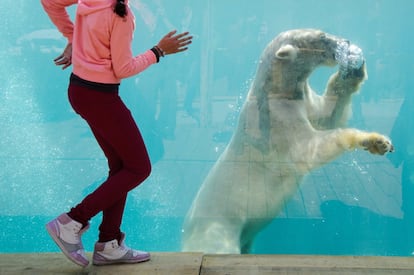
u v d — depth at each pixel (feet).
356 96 12.79
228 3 12.77
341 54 12.42
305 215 12.74
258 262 7.45
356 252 12.52
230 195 12.87
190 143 13.09
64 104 13.20
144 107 13.11
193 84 12.98
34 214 13.07
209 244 12.83
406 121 12.69
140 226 13.01
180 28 13.00
